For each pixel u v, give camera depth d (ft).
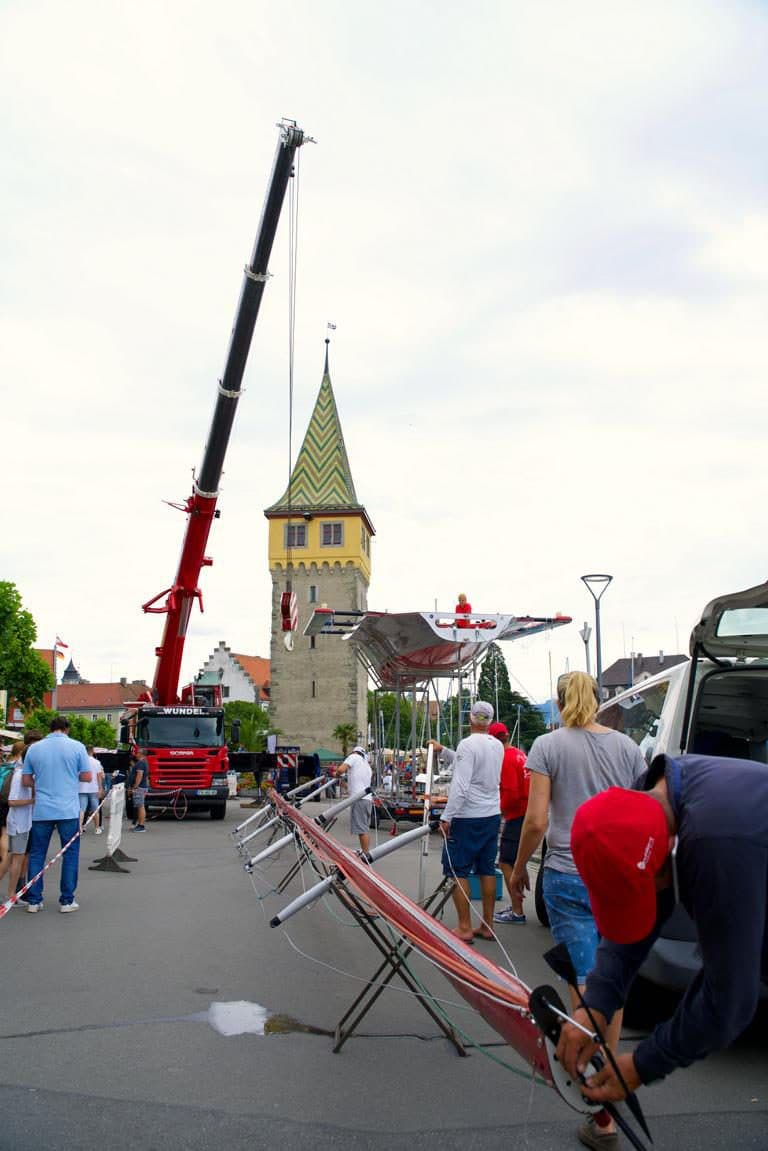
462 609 59.41
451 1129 14.17
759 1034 19.13
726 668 19.98
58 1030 19.24
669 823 8.84
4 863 36.55
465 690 63.52
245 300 64.69
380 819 71.41
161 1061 17.29
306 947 27.86
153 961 25.80
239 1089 15.85
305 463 283.18
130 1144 13.51
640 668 292.20
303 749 263.70
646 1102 15.37
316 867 30.42
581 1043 9.18
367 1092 15.76
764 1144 13.58
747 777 8.84
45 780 34.35
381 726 77.56
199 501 78.54
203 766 89.10
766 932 9.06
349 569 273.75
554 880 16.83
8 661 188.24
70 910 34.14
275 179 60.34
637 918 8.71
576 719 17.42
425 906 28.68
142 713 89.86
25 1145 13.42
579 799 16.90
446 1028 18.15
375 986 18.57
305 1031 19.30
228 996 22.04
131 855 54.80
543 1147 13.55
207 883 42.01
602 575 65.31
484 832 28.17
